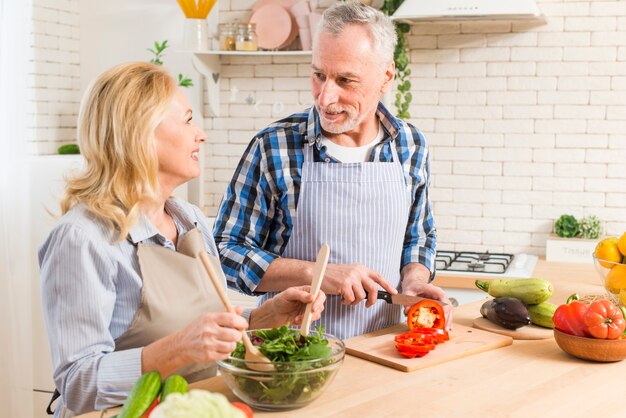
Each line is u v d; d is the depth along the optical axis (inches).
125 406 47.9
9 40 129.3
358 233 88.7
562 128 150.3
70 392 62.6
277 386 57.7
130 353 61.8
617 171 148.7
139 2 166.1
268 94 162.1
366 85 83.7
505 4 131.6
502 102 152.0
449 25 151.9
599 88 147.9
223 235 89.4
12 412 132.6
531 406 61.0
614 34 146.1
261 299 91.7
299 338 64.3
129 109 65.7
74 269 64.1
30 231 144.6
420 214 96.7
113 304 66.8
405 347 71.4
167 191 71.7
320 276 67.7
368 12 83.6
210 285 72.6
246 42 152.8
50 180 143.9
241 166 90.4
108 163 66.3
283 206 89.0
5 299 131.2
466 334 80.4
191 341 58.6
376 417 58.4
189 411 43.0
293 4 156.4
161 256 70.1
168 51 165.6
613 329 71.4
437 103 154.7
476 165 154.6
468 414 59.1
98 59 169.0
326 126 85.3
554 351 76.5
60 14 163.9
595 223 147.2
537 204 152.8
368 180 88.7
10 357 131.7
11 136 130.6
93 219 66.2
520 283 84.4
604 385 66.2
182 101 69.6
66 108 167.0
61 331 63.5
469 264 139.5
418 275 91.4
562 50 148.6
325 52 82.4
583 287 104.0
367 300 81.3
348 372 69.4
